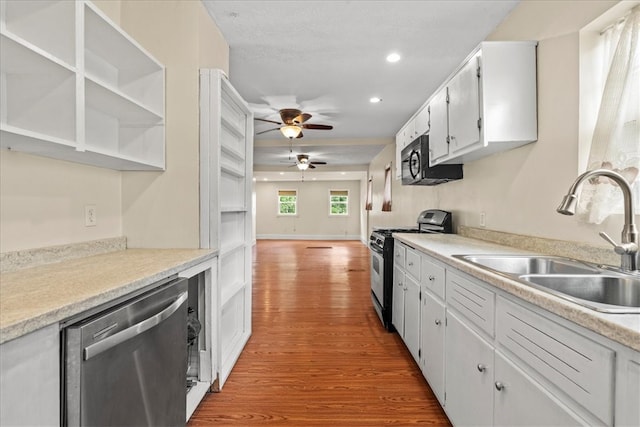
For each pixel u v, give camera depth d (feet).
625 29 4.67
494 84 6.36
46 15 4.31
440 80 11.14
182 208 6.72
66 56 4.29
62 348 2.93
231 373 7.41
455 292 5.30
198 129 6.70
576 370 2.76
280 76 10.83
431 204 13.25
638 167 4.53
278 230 40.88
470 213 9.28
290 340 9.25
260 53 9.25
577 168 5.49
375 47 8.97
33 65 4.08
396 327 9.45
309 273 18.89
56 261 5.10
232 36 8.34
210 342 6.44
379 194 24.70
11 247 4.52
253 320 10.85
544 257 5.49
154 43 6.77
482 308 4.39
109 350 3.28
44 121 4.33
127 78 6.58
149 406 3.96
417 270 7.43
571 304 2.84
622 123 4.65
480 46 6.42
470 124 6.89
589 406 2.62
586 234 5.27
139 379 3.76
